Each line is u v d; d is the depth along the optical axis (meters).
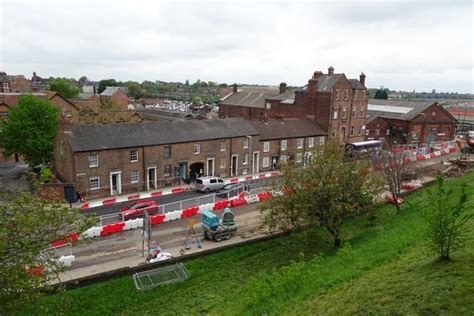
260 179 44.75
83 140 36.09
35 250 13.34
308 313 13.05
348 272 16.08
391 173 30.06
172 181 41.97
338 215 22.36
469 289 11.29
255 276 20.42
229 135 45.78
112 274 20.45
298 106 61.50
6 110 54.56
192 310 17.28
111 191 37.66
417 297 11.65
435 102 70.38
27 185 39.34
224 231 26.14
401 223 24.66
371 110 76.00
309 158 27.92
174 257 22.48
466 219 15.39
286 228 24.61
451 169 47.12
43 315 16.30
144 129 40.88
